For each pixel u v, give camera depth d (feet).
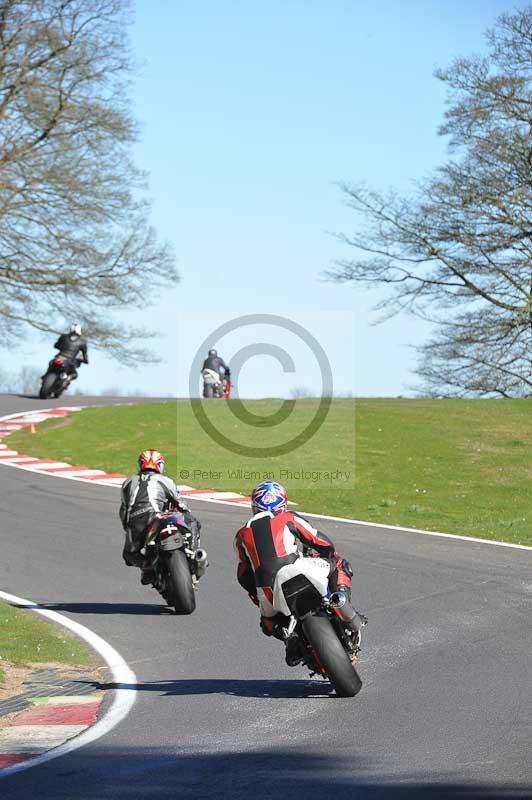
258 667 103.96
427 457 276.82
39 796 64.59
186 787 65.82
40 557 166.30
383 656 105.19
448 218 486.38
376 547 173.17
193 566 134.21
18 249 505.25
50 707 89.56
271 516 93.86
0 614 129.29
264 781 66.54
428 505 223.92
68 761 72.38
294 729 79.61
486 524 202.18
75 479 241.55
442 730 77.25
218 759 71.87
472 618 122.42
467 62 474.08
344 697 89.30
